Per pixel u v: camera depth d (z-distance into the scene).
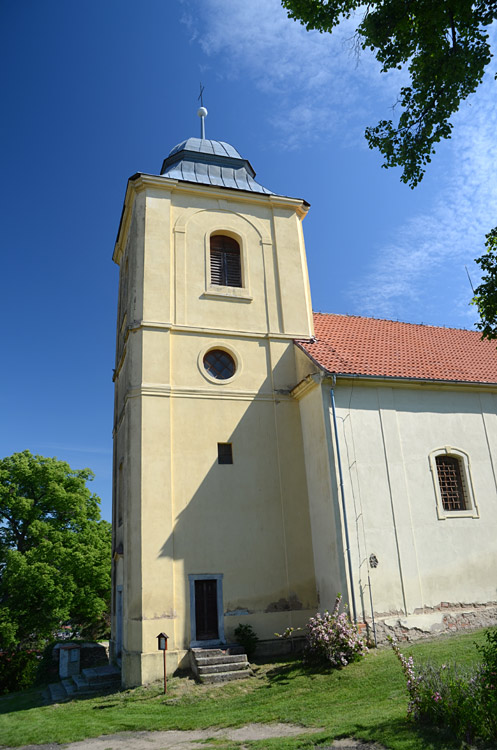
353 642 11.79
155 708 10.86
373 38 8.95
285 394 16.77
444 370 17.05
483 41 8.40
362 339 18.80
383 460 14.83
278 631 14.26
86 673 14.88
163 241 17.11
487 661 7.06
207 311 16.98
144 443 14.73
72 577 25.92
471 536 14.99
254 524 15.06
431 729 6.77
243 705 10.23
